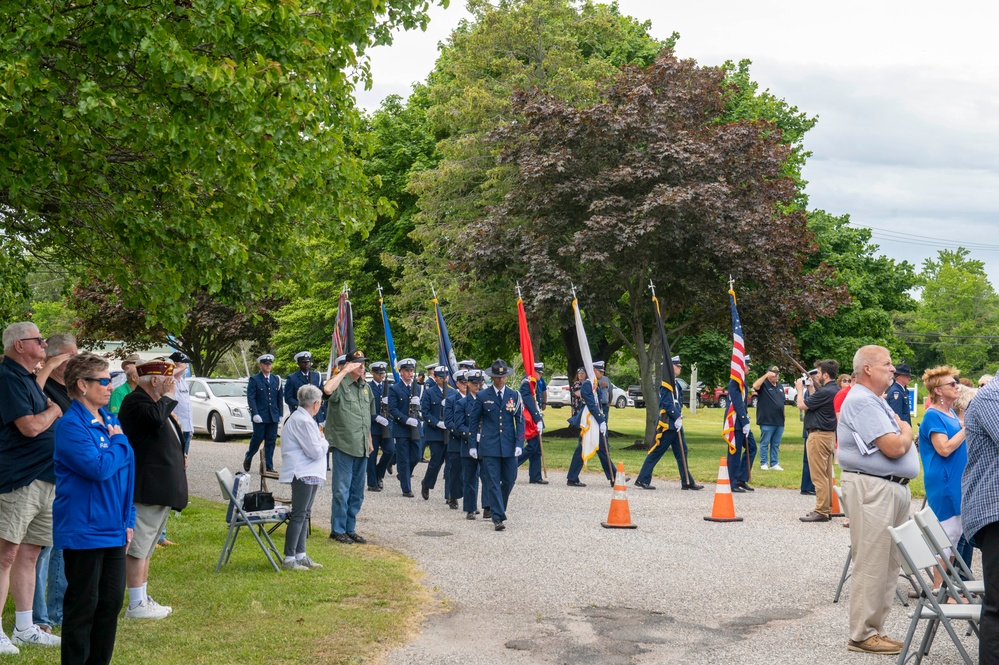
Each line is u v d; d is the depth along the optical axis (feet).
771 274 82.58
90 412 18.24
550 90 97.14
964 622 25.55
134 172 32.83
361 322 118.73
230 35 27.17
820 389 42.70
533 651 22.67
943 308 349.41
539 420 57.11
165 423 24.85
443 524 41.73
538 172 82.99
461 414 44.57
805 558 34.27
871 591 22.52
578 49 105.70
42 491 21.74
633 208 81.41
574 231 85.76
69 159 30.45
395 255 106.93
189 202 33.40
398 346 121.39
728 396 54.44
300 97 29.19
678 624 25.39
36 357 21.77
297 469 30.86
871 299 115.44
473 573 31.27
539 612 26.35
